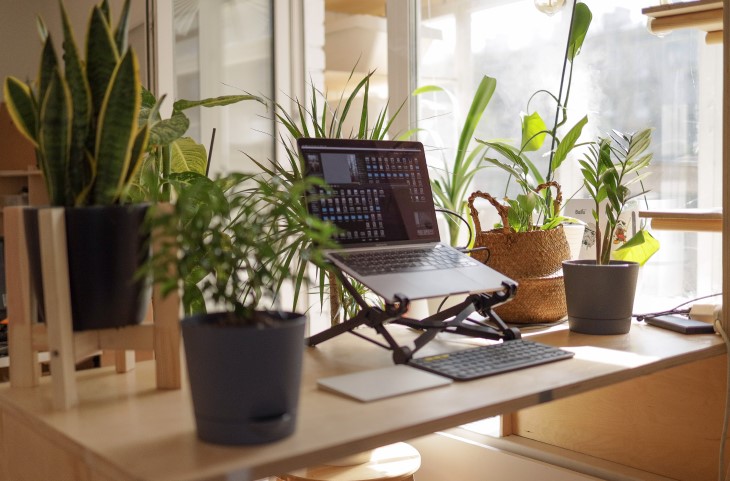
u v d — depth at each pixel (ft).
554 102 8.35
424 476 6.97
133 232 3.60
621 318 5.08
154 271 2.95
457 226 8.55
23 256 3.88
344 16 12.69
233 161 11.21
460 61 9.41
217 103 5.86
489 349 4.42
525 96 8.71
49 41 3.78
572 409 6.22
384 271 4.61
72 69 3.68
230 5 11.19
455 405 3.43
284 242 5.11
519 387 3.74
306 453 2.87
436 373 3.97
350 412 3.34
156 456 2.83
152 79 10.51
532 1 8.54
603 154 5.32
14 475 3.83
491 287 4.76
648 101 7.42
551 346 4.52
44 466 3.49
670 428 5.58
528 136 7.16
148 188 5.08
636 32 7.48
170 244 2.98
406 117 9.62
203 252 3.02
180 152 6.19
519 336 4.78
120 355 4.17
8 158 11.27
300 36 11.76
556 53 8.31
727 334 5.00
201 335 2.91
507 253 5.65
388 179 5.24
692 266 7.01
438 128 9.74
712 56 6.88
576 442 6.20
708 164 6.97
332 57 12.84
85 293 3.55
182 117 4.78
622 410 5.88
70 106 3.60
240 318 3.06
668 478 5.59
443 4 9.50
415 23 9.75
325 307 10.90
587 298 5.08
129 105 3.63
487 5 9.04
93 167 3.66
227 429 2.92
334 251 4.70
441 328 4.71
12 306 3.93
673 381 5.55
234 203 3.12
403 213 5.22
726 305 5.02
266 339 2.90
